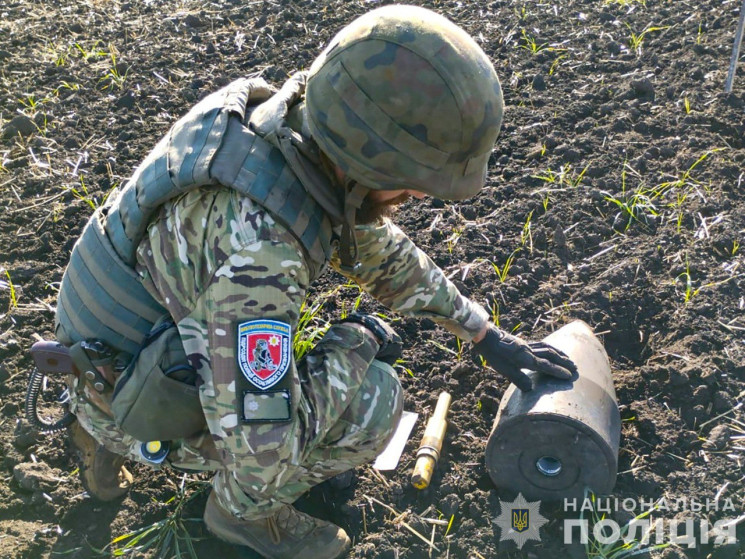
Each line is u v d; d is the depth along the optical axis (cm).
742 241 373
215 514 263
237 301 202
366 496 286
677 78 466
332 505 285
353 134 203
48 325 347
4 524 278
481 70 206
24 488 288
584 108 451
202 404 212
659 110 446
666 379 321
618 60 484
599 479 270
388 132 203
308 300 356
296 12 541
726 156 416
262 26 534
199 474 293
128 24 543
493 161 427
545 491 279
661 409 313
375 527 279
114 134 448
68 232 391
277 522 261
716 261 367
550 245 380
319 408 229
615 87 463
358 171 206
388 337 254
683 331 338
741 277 358
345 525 281
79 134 445
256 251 202
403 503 287
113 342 229
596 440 262
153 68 494
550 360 279
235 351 203
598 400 273
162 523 275
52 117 457
